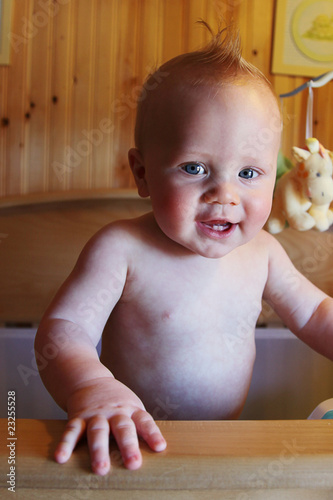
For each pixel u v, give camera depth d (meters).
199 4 1.42
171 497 0.43
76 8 1.40
